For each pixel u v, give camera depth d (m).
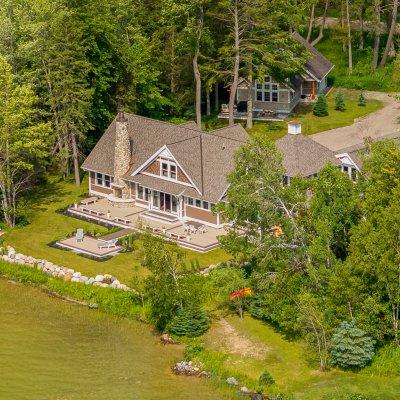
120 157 96.00
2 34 100.06
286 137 94.56
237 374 67.56
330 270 69.94
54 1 103.06
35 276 83.62
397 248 67.69
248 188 72.88
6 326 76.12
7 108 90.81
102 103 106.62
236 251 75.12
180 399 65.19
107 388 66.94
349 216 72.06
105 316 77.69
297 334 71.88
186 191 91.62
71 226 92.44
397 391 64.50
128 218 93.50
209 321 74.38
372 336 68.00
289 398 64.06
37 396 66.19
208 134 94.50
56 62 99.00
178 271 80.94
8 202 94.00
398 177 70.81
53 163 104.06
